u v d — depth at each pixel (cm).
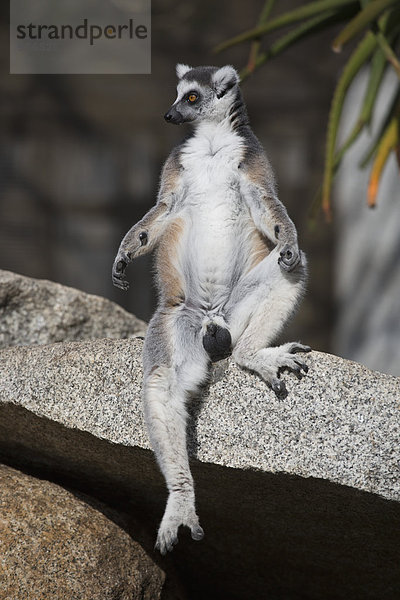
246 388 909
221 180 980
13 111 2692
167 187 1009
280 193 2723
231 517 1041
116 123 2723
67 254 2722
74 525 966
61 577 920
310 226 1580
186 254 982
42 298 1327
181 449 902
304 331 2678
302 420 882
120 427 938
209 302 976
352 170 2520
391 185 2466
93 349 978
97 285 2741
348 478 862
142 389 934
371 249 2519
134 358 954
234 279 976
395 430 855
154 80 2725
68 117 2705
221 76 1023
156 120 2731
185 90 1030
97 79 2706
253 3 2722
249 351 920
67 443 999
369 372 884
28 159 2698
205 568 1166
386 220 2488
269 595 1173
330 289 2680
